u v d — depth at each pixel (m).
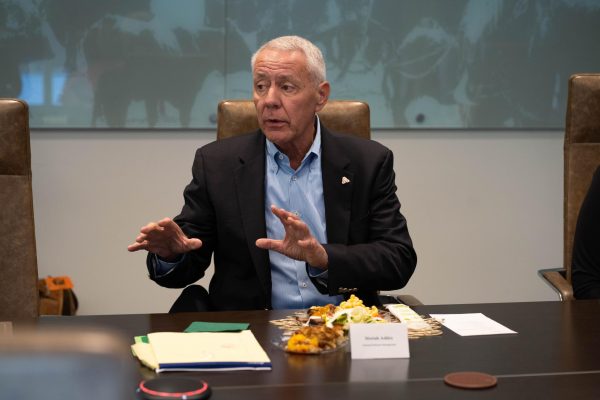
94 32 3.44
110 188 3.56
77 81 3.45
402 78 3.63
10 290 2.07
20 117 2.08
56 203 3.53
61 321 1.56
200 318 1.59
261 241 1.72
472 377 1.17
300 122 1.94
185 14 3.48
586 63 3.74
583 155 2.46
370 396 1.09
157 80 3.50
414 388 1.13
